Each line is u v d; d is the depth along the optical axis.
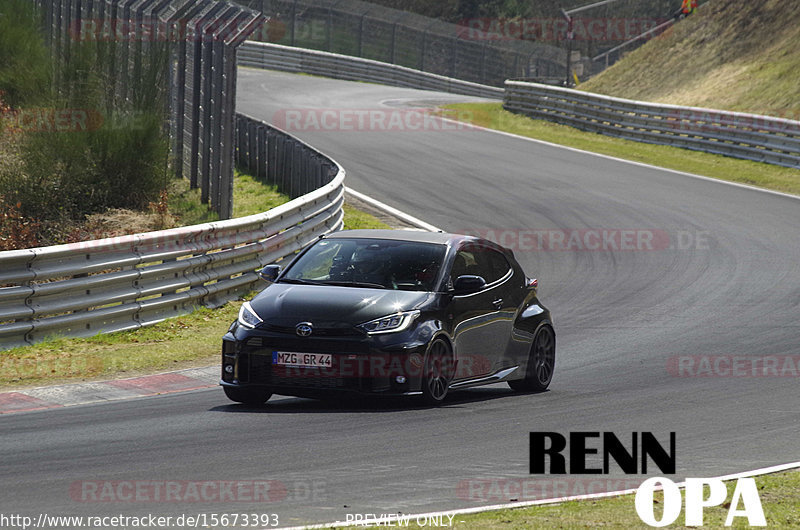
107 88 81.12
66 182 77.81
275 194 89.44
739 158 111.62
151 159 80.06
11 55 96.25
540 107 144.12
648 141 124.00
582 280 64.88
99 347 44.94
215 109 79.38
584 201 89.88
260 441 29.92
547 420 33.75
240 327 34.47
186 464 27.22
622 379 41.66
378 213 82.94
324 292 35.09
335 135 122.31
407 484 25.67
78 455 28.12
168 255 51.22
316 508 23.41
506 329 38.34
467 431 31.73
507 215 84.06
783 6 151.88
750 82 138.50
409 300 34.94
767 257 70.00
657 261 69.56
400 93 171.50
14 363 41.19
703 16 164.62
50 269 45.09
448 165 106.06
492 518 22.67
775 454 29.70
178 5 83.06
